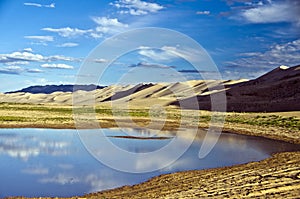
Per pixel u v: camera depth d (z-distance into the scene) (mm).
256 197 11805
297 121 42375
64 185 15234
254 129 37750
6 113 60219
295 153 22172
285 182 13742
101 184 15445
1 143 28031
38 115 56344
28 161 20453
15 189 14586
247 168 17812
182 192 13422
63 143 27828
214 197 12211
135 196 13234
